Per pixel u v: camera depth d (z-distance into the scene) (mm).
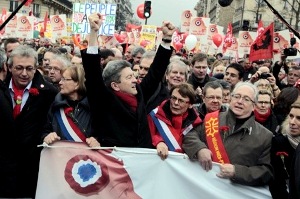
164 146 4324
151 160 4320
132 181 4309
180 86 4457
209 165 4227
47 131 4406
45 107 4500
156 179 4316
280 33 14250
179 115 4461
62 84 4461
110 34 10883
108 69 4359
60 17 20188
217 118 4320
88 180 4273
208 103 5074
